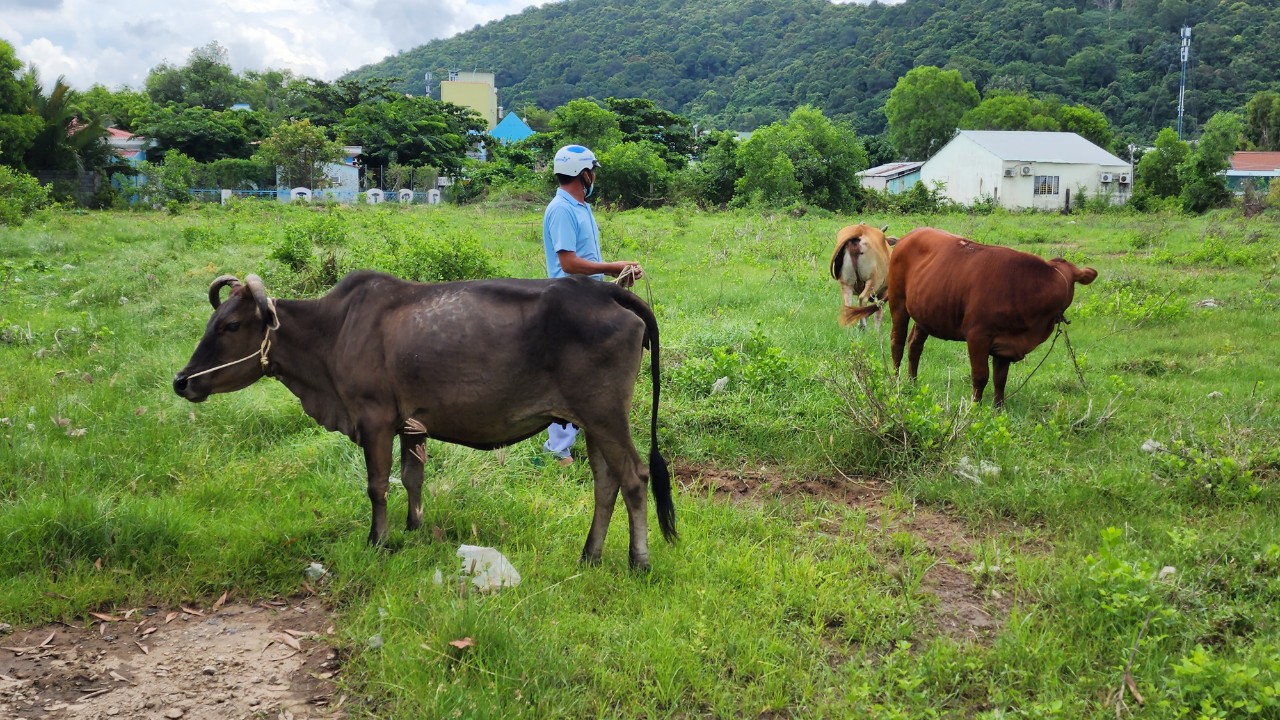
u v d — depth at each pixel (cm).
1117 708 353
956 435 643
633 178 3988
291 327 499
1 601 428
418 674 377
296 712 365
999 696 369
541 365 456
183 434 640
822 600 447
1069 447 658
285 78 9188
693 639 409
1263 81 8550
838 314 1120
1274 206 3403
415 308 472
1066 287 719
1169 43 9044
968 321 739
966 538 540
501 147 5491
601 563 484
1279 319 1137
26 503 496
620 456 466
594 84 15612
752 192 3900
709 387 759
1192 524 541
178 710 365
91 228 2128
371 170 5475
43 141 3578
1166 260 1791
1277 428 672
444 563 478
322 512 530
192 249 1584
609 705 372
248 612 442
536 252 1686
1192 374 882
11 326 891
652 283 1355
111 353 824
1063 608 439
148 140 5028
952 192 5303
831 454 645
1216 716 340
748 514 558
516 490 576
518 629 403
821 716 361
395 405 479
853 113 10362
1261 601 438
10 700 369
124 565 466
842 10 15338
